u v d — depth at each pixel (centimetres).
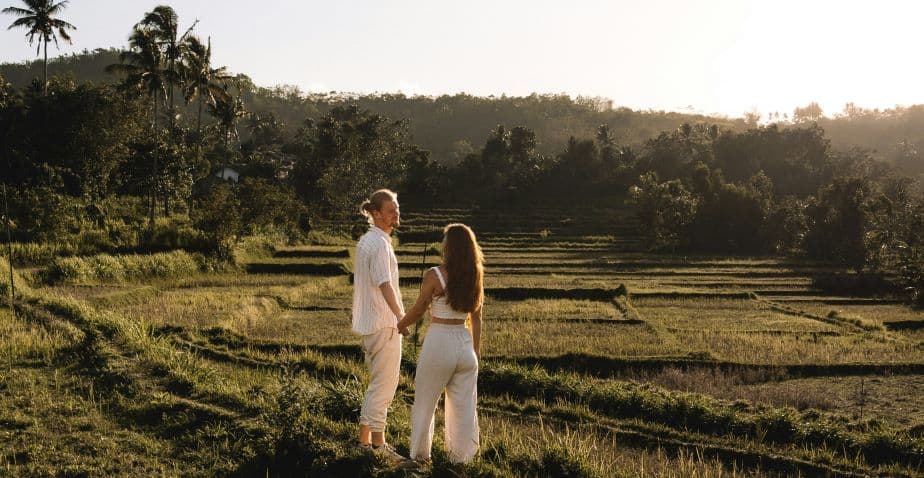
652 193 7906
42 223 3975
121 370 1012
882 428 1464
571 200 10500
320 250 5303
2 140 4916
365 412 659
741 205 8050
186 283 3741
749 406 1585
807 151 11556
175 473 644
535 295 4134
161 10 5588
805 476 1196
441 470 606
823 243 7156
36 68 18175
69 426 777
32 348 1216
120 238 4412
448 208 9856
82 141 5134
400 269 5247
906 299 4634
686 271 5903
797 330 3183
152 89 5631
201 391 910
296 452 661
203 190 7750
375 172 8275
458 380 617
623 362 2328
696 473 1082
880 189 9681
